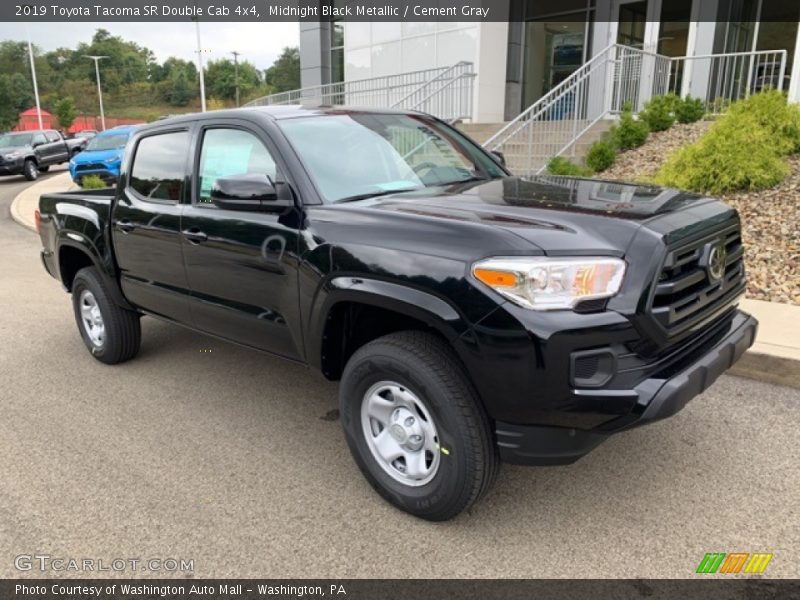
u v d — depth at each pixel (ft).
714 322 10.50
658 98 35.53
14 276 29.63
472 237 8.93
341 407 10.77
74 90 337.11
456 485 9.30
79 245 16.70
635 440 12.30
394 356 9.55
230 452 12.57
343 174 11.76
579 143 37.17
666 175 26.58
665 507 10.25
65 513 10.68
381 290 9.49
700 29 43.37
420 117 14.84
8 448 13.00
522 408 8.57
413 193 11.76
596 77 39.99
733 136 25.07
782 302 18.08
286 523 10.23
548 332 8.21
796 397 13.80
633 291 8.48
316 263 10.45
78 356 18.49
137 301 15.88
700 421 12.90
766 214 22.71
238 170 12.51
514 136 38.93
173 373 16.81
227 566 9.29
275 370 16.84
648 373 8.71
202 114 13.60
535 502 10.52
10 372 17.31
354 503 10.73
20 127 258.16
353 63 60.75
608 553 9.24
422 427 9.86
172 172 14.05
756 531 9.60
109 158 61.21
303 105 13.47
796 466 11.24
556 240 8.63
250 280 12.01
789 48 42.06
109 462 12.31
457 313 8.75
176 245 13.62
